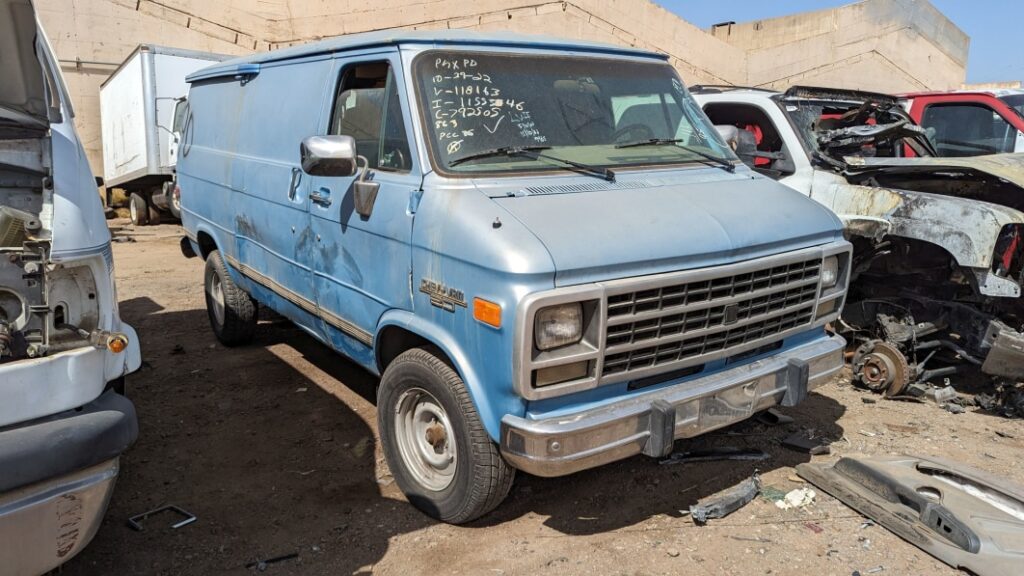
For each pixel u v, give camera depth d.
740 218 3.66
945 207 5.09
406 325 3.63
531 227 3.17
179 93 14.80
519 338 2.96
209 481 4.16
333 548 3.51
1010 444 4.71
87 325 2.82
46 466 2.46
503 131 3.78
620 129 4.21
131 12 19.61
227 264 5.99
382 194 3.80
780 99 6.30
